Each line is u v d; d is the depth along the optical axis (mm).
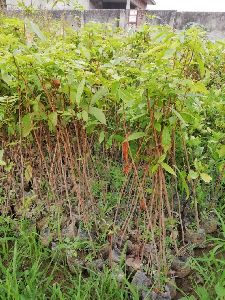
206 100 3025
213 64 3662
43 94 2449
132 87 2230
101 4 27141
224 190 3281
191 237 2797
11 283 2270
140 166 2729
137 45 3473
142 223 2850
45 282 2498
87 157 2805
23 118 2350
